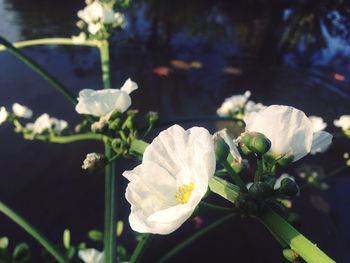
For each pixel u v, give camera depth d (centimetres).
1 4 63
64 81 49
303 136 12
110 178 20
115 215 19
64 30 59
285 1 72
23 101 46
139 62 54
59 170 40
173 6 69
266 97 51
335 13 72
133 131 19
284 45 62
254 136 12
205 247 36
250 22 67
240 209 12
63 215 37
